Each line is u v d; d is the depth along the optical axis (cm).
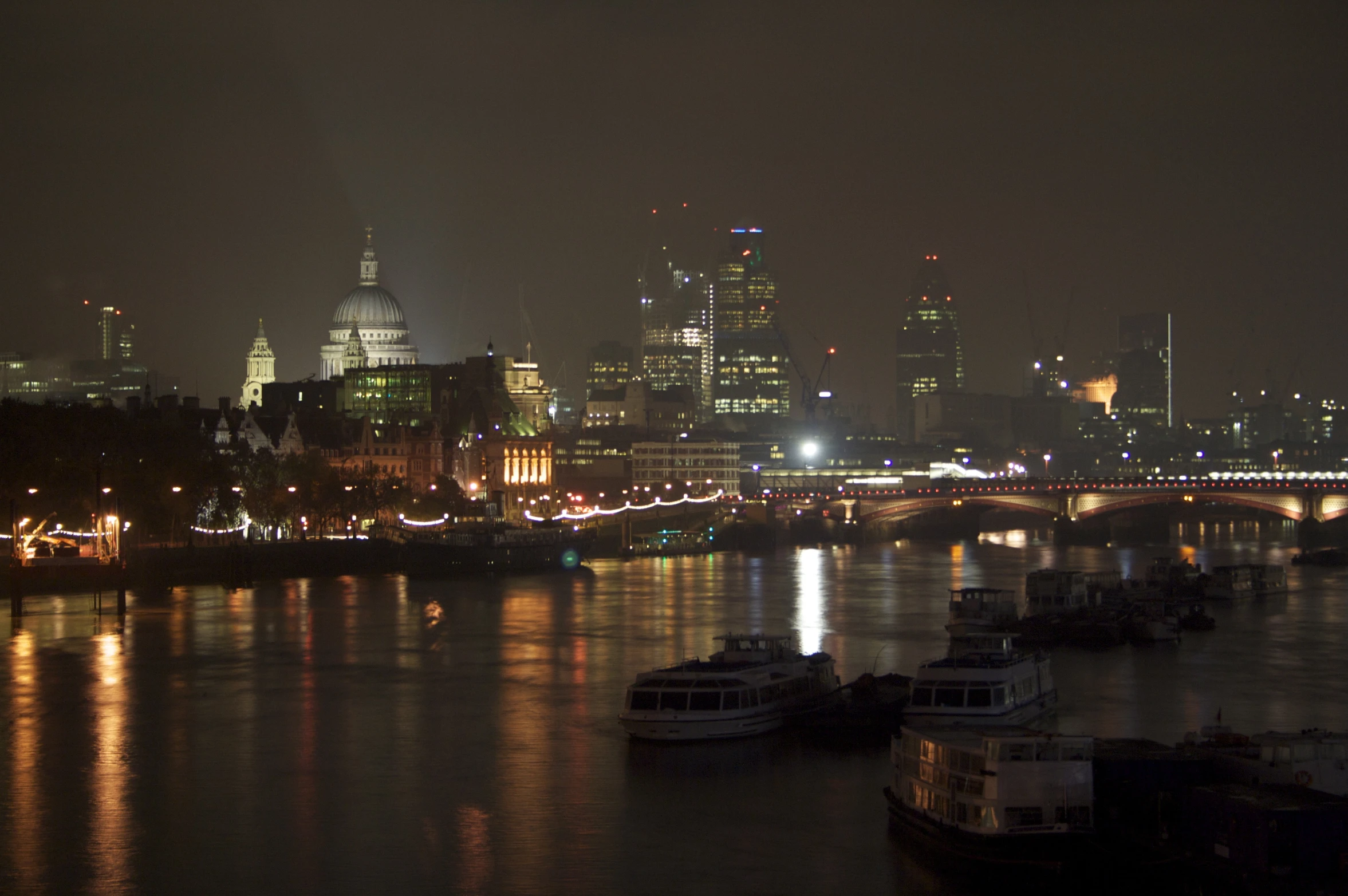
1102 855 9219
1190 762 9706
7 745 13600
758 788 11869
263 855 10400
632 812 11306
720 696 13462
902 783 10800
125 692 16262
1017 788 9519
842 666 18200
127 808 11525
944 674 13500
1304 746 9688
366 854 10425
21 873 10062
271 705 15525
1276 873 8531
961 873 9694
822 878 9819
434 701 15700
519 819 11188
